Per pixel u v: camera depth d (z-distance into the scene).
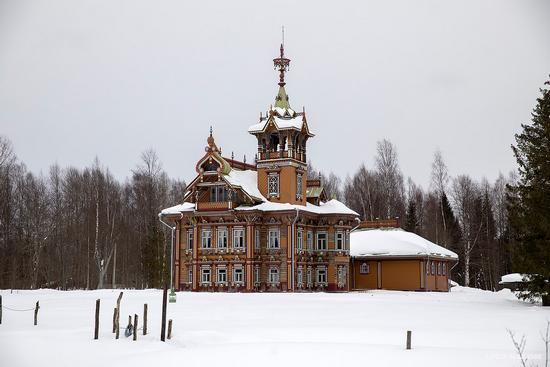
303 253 87.88
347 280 89.81
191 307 53.09
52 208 115.19
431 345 31.25
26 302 58.03
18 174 114.44
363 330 36.59
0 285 99.19
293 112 92.19
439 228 124.25
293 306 55.09
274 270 86.00
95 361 28.45
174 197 138.00
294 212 84.88
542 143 57.91
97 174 120.31
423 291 93.31
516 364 26.30
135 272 116.31
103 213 111.50
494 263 120.62
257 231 86.69
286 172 87.75
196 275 87.81
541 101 58.69
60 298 63.88
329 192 152.00
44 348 31.30
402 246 96.12
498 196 136.00
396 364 26.61
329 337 33.97
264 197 88.69
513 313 48.44
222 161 87.25
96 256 104.00
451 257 102.38
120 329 37.34
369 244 98.38
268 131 89.31
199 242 88.50
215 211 86.69
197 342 32.97
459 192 132.50
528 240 58.38
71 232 110.75
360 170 137.12
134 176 129.50
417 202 140.88
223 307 53.38
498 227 131.25
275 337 34.09
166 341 33.22
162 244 104.62
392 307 54.75
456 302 63.06
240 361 27.67
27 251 104.69
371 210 121.25
